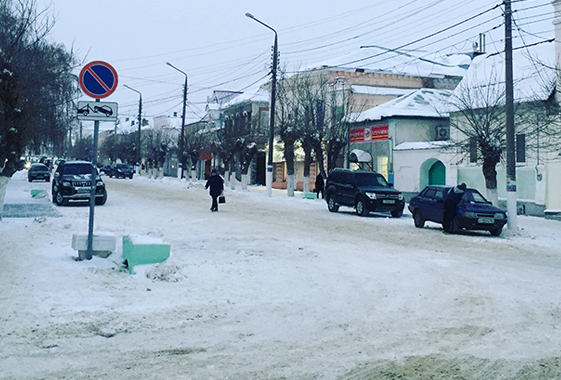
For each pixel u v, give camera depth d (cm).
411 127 3441
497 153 1992
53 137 2969
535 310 750
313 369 507
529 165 2492
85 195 2361
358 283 912
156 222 1778
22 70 1631
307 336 612
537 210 2459
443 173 3180
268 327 645
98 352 538
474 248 1398
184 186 4559
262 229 1677
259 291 834
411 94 3738
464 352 563
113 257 1040
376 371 504
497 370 511
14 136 1563
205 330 626
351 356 546
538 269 1095
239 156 4391
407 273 1015
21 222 1625
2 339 562
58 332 593
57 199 2397
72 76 2491
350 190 2394
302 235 1563
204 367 505
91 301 729
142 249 936
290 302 771
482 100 2462
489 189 2003
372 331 636
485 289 885
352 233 1669
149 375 480
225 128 4766
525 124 2469
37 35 1825
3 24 1700
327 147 3434
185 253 1148
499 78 2770
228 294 806
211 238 1414
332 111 3456
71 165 2512
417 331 638
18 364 495
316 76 4106
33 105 1928
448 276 994
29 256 1037
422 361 534
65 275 880
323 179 3409
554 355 556
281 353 551
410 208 1988
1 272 890
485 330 646
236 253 1173
